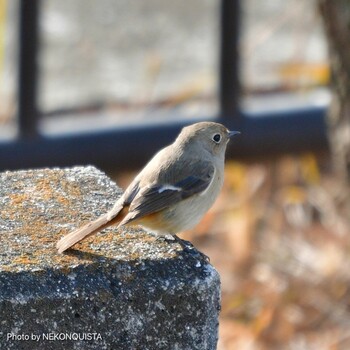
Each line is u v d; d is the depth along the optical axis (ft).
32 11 41.47
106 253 18.86
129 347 18.26
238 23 43.73
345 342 36.99
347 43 31.81
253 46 48.49
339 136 33.42
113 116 45.55
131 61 50.14
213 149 25.13
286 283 39.06
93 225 19.77
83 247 19.08
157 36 51.31
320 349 36.76
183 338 18.47
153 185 22.91
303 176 45.06
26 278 18.03
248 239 41.60
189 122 43.60
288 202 43.73
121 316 18.13
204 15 51.52
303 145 44.27
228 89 43.86
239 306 38.65
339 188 43.73
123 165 43.32
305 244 41.39
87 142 42.45
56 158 42.19
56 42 50.06
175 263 18.69
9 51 44.70
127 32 51.06
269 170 45.01
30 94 41.96
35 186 21.97
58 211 20.88
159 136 43.16
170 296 18.26
